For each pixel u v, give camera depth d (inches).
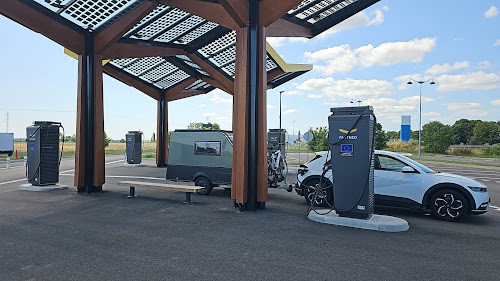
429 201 304.7
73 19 387.2
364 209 263.1
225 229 250.2
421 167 317.1
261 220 280.4
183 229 249.1
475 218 306.3
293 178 623.2
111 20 395.5
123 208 325.7
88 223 265.1
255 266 177.2
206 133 437.4
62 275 163.0
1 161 1027.9
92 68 418.6
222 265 178.1
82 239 222.2
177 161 453.7
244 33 320.5
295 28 466.9
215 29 515.2
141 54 514.9
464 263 186.2
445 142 2237.9
